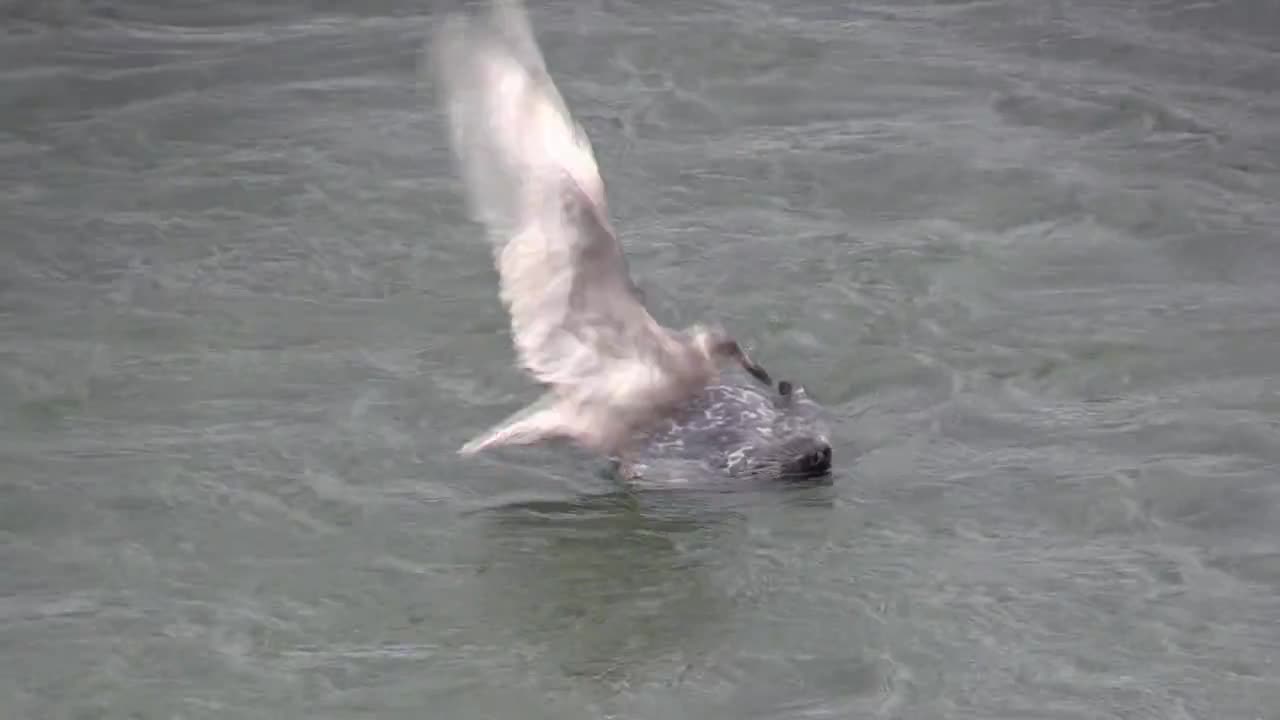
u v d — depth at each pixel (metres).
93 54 26.50
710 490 18.53
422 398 20.00
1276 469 18.88
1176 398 20.03
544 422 18.52
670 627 16.89
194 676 16.25
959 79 26.19
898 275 22.06
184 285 21.83
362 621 16.97
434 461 19.14
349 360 20.59
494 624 16.91
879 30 27.42
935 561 17.66
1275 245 22.75
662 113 25.30
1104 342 20.92
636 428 18.73
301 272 22.09
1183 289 21.95
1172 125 25.19
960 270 22.20
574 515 18.33
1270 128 25.17
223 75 26.06
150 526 18.14
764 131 25.00
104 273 22.03
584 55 26.55
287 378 20.28
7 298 21.52
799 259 22.28
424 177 23.86
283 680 16.20
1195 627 16.83
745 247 22.48
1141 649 16.58
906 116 25.34
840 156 24.41
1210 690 16.08
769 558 17.70
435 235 22.80
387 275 22.08
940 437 19.50
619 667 16.39
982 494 18.61
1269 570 17.55
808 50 26.77
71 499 18.42
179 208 23.25
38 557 17.67
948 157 24.39
